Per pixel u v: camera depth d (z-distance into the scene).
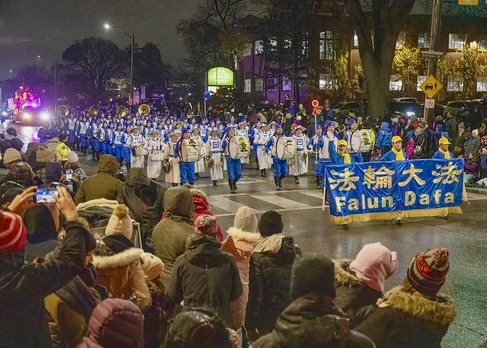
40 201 4.26
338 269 4.13
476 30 56.38
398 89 55.53
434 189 13.77
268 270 5.07
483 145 20.25
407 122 27.19
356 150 21.34
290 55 49.41
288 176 23.05
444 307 3.47
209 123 32.69
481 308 7.77
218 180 21.75
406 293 3.52
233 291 4.71
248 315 5.18
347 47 53.28
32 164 11.20
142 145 24.34
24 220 4.14
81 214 5.96
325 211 15.17
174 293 4.69
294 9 44.84
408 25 54.91
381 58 35.56
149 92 76.75
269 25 47.62
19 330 3.10
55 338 3.76
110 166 7.43
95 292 3.92
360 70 52.78
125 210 4.68
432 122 22.73
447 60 56.16
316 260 2.89
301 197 17.55
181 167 19.06
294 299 2.88
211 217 4.78
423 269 3.49
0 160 13.36
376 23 35.72
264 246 5.10
